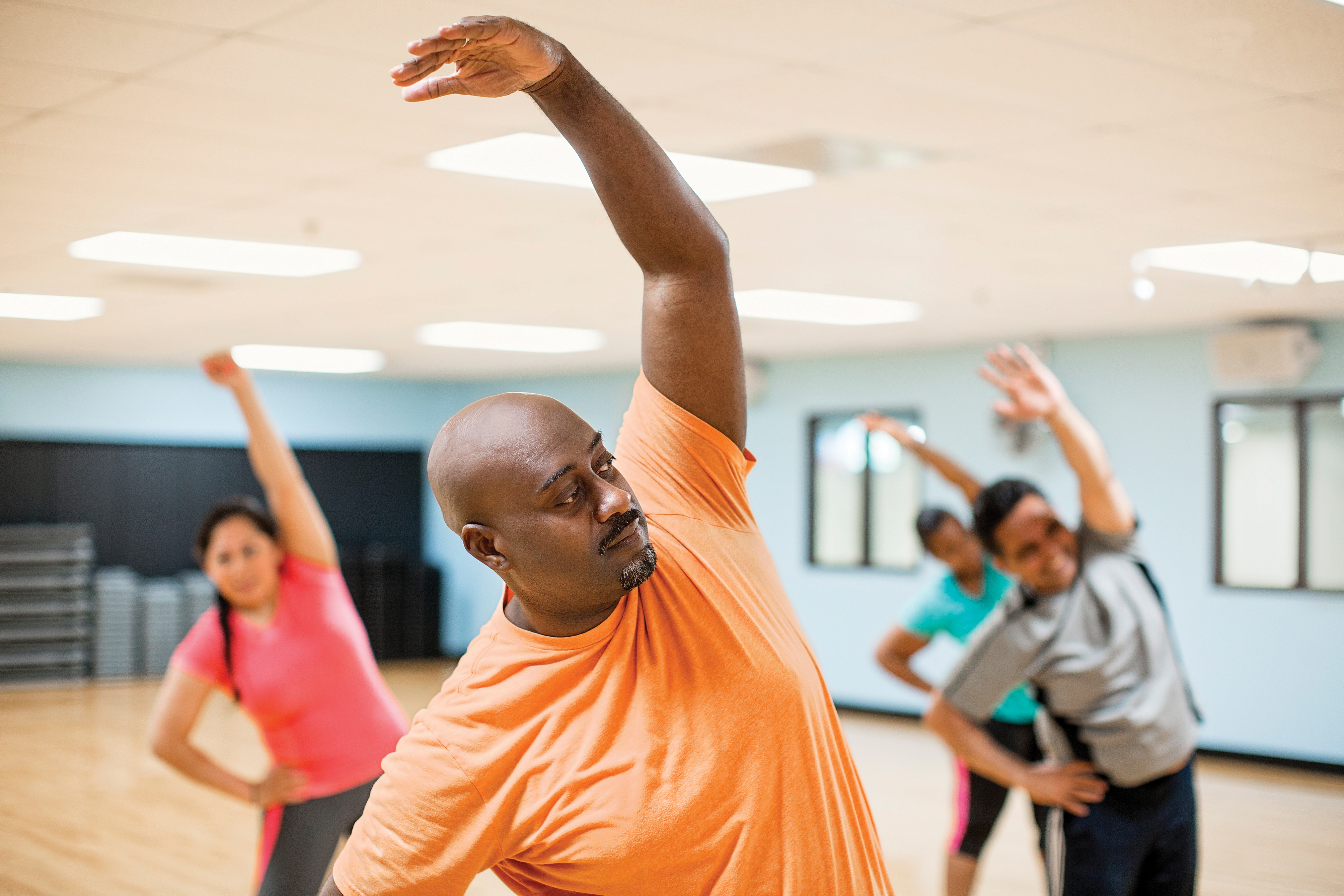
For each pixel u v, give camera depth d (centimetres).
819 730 118
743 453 130
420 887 117
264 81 326
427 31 288
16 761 820
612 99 118
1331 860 586
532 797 114
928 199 471
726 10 278
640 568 109
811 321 826
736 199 471
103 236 546
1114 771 267
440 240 554
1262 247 570
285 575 319
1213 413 834
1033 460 920
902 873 556
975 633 291
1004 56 310
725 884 111
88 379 1192
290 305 765
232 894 526
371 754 316
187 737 314
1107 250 574
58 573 1169
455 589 1375
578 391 1263
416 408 1391
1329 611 782
